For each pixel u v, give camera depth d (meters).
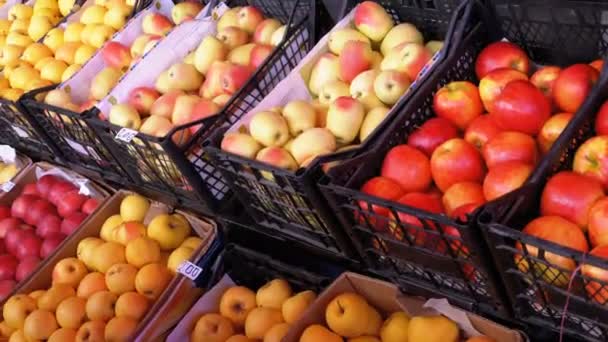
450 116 1.41
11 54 2.65
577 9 1.36
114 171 2.01
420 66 1.54
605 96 1.21
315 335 1.40
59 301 1.79
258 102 1.75
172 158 1.59
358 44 1.62
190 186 1.67
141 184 1.90
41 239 2.13
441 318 1.34
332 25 1.83
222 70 1.83
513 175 1.17
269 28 1.94
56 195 2.21
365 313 1.42
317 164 1.28
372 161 1.34
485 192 1.20
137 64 1.99
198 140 1.62
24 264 2.02
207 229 1.83
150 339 1.64
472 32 1.50
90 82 2.22
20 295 1.83
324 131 1.51
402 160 1.31
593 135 1.23
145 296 1.72
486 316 1.30
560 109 1.31
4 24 2.92
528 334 1.24
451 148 1.29
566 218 1.09
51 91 2.15
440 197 1.31
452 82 1.43
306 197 1.34
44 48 2.53
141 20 2.30
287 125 1.56
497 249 1.03
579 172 1.15
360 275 1.45
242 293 1.63
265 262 1.67
